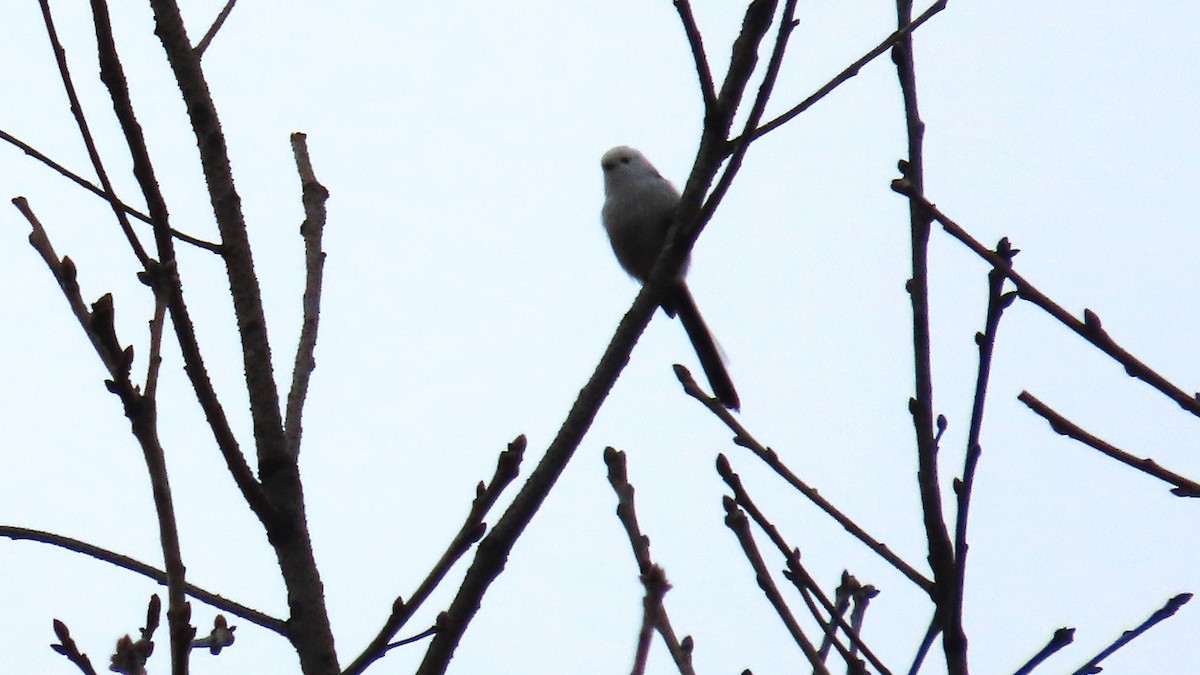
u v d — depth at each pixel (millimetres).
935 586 6566
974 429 6418
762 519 6871
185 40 7777
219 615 7031
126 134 5891
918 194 6309
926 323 6820
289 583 6957
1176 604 6543
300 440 7422
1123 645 6543
